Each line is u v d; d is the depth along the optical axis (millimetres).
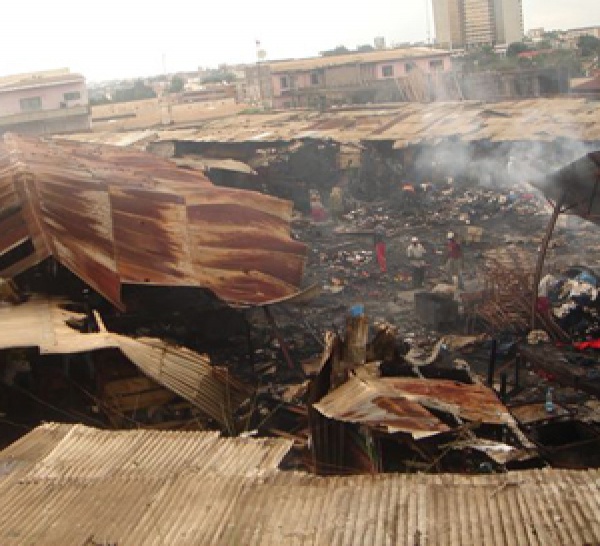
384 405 9844
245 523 6070
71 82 69375
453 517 5863
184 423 12672
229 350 17453
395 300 22078
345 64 68938
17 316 12992
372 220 32500
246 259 18266
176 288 17781
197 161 37094
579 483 6105
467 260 25562
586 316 17141
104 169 25172
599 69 57375
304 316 20594
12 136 30688
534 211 30812
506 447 9602
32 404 12703
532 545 5402
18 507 6625
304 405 13398
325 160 39906
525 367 16672
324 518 6047
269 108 65125
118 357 12641
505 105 39844
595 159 16656
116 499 6602
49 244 14961
